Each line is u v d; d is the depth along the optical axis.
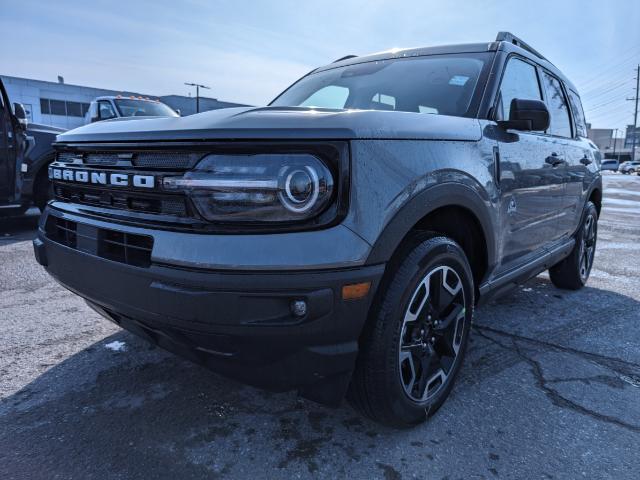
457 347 2.34
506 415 2.30
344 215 1.66
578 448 2.06
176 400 2.34
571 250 4.14
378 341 1.87
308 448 2.01
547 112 2.56
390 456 1.97
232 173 1.63
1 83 5.62
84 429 2.09
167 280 1.67
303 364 1.71
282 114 1.78
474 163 2.25
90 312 3.48
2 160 5.75
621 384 2.64
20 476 1.79
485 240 2.43
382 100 2.91
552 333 3.36
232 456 1.95
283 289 1.58
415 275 1.94
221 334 1.62
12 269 4.56
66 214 2.18
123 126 2.04
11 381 2.48
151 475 1.82
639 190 20.55
